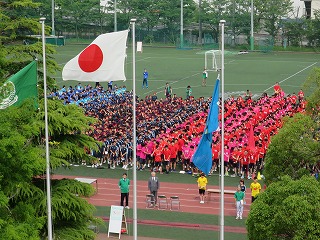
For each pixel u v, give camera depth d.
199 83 104.31
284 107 74.50
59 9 164.62
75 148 36.94
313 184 34.75
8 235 29.02
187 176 59.12
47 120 34.22
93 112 72.25
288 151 39.66
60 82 102.12
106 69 35.03
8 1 42.47
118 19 168.12
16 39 41.06
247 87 101.06
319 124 40.28
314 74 41.06
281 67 122.56
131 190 54.97
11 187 31.94
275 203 34.94
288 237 34.78
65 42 162.38
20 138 30.48
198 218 48.94
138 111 72.75
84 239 37.22
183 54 142.25
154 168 59.91
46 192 35.19
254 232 35.47
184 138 61.25
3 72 38.19
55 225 36.59
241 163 58.09
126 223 46.16
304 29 157.00
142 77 109.81
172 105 76.50
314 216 33.75
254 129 63.78
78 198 36.78
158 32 169.12
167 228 47.00
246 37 163.25
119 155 61.25
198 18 163.50
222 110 36.22
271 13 160.00
